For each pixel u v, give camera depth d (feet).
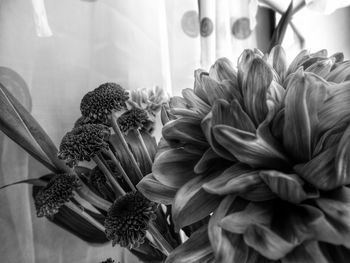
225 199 0.37
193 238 0.41
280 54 0.47
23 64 0.79
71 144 0.45
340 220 0.31
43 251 0.79
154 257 0.59
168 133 0.41
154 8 0.83
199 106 0.44
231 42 0.97
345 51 1.35
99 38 0.84
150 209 0.43
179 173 0.44
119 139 0.56
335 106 0.35
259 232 0.32
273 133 0.38
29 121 0.57
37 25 0.77
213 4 0.91
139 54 0.84
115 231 0.41
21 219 0.78
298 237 0.31
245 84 0.38
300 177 0.35
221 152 0.37
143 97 0.66
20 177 0.77
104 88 0.51
